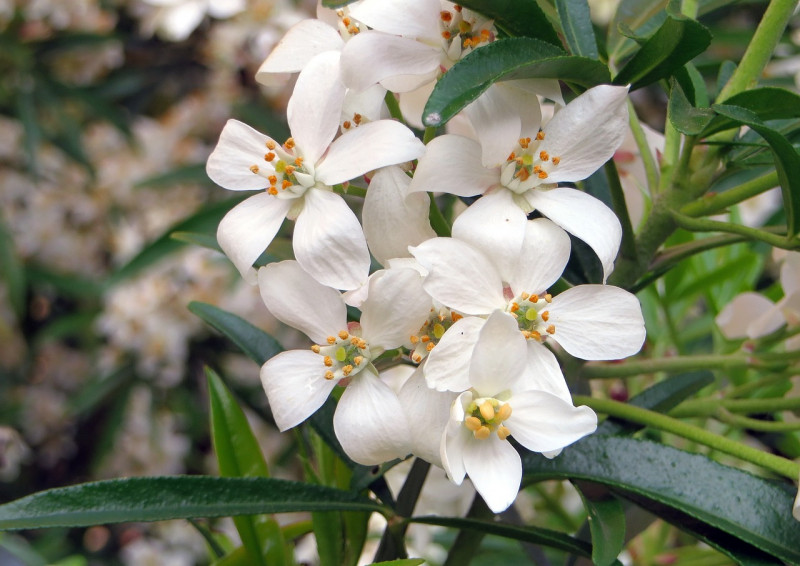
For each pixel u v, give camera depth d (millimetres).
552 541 230
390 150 213
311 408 219
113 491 225
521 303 213
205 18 544
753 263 316
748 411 261
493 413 206
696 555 315
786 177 219
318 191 217
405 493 244
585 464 231
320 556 255
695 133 210
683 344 330
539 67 211
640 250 242
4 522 218
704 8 278
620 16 263
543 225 215
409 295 214
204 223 406
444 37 218
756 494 222
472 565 362
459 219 213
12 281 537
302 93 220
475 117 214
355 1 218
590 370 259
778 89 218
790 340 277
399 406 214
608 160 223
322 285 218
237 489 231
